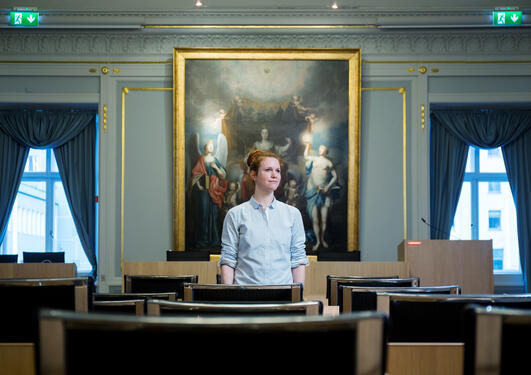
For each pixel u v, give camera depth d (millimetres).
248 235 3559
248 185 9891
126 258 9883
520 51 10125
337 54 9945
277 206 3639
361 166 10055
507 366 1119
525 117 10797
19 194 11008
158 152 10023
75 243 11055
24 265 5570
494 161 11211
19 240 10961
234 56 9953
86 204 10695
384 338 1079
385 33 10055
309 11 9883
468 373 1132
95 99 10094
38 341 1035
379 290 2287
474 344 1123
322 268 5559
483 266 6121
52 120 10711
